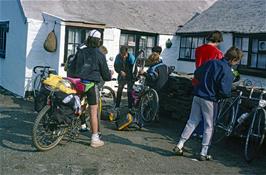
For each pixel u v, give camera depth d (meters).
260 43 11.83
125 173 5.04
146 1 16.06
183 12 16.64
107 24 13.45
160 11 16.00
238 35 12.58
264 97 6.38
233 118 6.46
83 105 6.29
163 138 7.16
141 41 14.55
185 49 15.18
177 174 5.15
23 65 12.01
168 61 15.25
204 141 5.87
